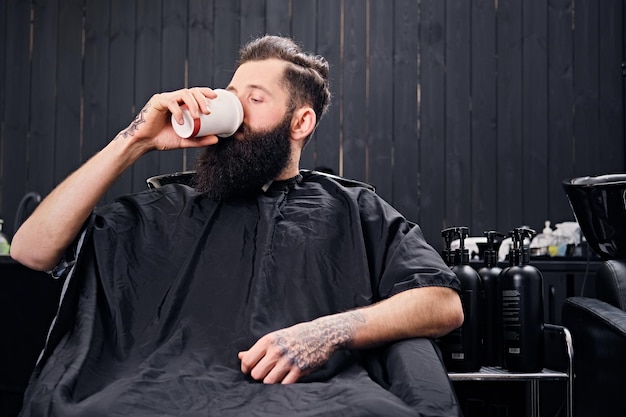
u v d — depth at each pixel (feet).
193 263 5.86
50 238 5.68
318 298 5.76
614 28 17.07
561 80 17.12
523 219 17.01
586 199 8.69
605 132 17.01
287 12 17.65
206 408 4.82
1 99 18.08
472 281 7.68
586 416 8.65
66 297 5.55
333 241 6.03
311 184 6.45
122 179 17.52
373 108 17.34
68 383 4.89
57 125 17.97
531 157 17.06
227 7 17.76
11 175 18.01
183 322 5.58
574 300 8.95
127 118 17.85
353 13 17.49
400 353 5.20
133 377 4.95
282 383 5.03
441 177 17.16
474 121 17.19
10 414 11.85
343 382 5.04
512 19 17.24
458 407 4.76
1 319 11.87
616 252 8.80
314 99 6.51
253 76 6.33
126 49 17.90
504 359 7.77
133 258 5.86
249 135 6.21
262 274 5.78
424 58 17.33
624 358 7.81
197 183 6.30
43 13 18.08
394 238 6.06
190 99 5.74
